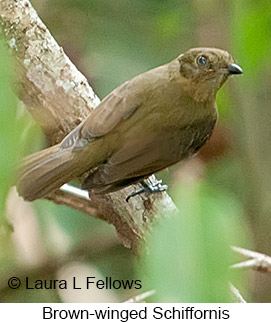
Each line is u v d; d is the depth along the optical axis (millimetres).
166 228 2566
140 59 4066
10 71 2246
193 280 2518
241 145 4039
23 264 3949
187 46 4062
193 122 3895
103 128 3855
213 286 2506
